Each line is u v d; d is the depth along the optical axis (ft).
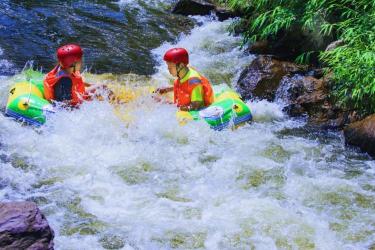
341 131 20.98
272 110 22.34
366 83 19.88
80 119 19.67
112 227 14.49
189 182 16.88
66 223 14.56
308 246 14.16
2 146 18.24
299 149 19.33
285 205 15.87
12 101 20.15
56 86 20.33
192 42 29.50
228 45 29.07
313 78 23.02
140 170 17.37
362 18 22.04
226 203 15.83
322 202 16.14
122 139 19.01
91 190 16.12
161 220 14.89
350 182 17.24
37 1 33.35
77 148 18.34
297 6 25.35
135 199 15.83
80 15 32.01
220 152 18.74
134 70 25.95
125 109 20.36
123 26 31.12
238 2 31.24
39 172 16.92
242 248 13.99
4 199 15.39
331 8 24.39
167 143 19.02
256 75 23.80
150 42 29.35
